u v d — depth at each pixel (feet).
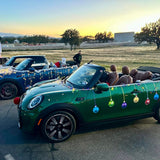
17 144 10.78
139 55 106.22
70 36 172.96
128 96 11.76
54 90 11.29
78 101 10.62
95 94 11.05
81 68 13.75
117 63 60.13
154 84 12.67
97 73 11.67
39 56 25.64
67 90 10.97
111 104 11.40
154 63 60.34
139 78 15.19
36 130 10.57
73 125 10.89
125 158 9.42
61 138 10.89
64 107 10.29
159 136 11.76
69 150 10.14
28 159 9.34
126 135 11.85
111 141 11.10
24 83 20.40
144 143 10.89
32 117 10.19
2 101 19.29
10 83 19.76
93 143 10.85
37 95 10.89
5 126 13.23
